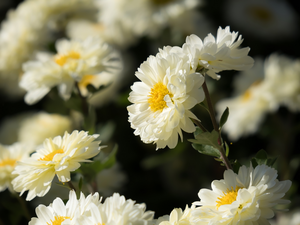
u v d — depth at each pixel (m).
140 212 0.35
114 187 0.69
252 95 0.75
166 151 0.77
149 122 0.37
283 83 0.70
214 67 0.38
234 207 0.36
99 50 0.56
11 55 0.76
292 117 0.72
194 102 0.37
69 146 0.40
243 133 0.76
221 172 0.80
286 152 0.70
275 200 0.37
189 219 0.37
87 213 0.37
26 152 0.52
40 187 0.40
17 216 0.50
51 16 0.81
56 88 0.62
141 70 0.39
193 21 0.81
